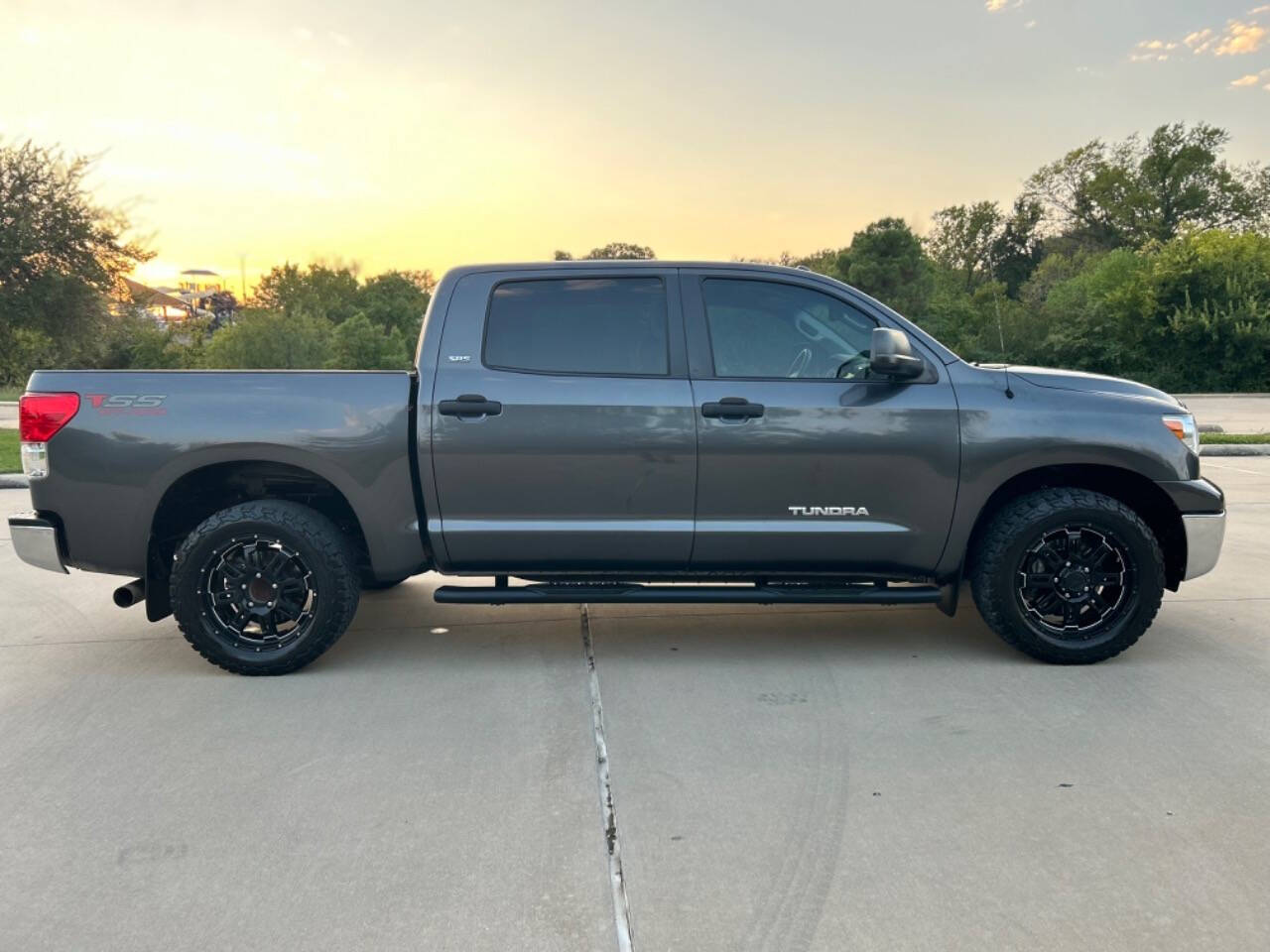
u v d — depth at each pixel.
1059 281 46.06
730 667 4.43
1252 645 4.68
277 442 4.24
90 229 19.53
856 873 2.65
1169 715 3.78
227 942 2.36
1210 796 3.08
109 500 4.29
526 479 4.27
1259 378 31.47
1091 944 2.32
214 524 4.25
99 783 3.25
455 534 4.32
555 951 2.31
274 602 4.36
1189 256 32.94
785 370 4.37
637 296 4.39
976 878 2.62
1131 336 33.75
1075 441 4.25
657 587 4.44
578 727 3.72
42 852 2.80
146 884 2.63
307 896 2.56
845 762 3.38
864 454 4.26
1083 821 2.92
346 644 4.89
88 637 5.09
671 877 2.64
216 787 3.21
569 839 2.85
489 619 5.34
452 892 2.57
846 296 4.42
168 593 4.59
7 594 6.05
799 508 4.30
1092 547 4.35
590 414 4.24
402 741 3.60
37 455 4.31
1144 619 4.31
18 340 20.34
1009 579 4.30
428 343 4.35
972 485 4.28
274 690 4.18
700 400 4.25
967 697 4.00
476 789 3.18
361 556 4.73
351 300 73.88
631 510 4.30
